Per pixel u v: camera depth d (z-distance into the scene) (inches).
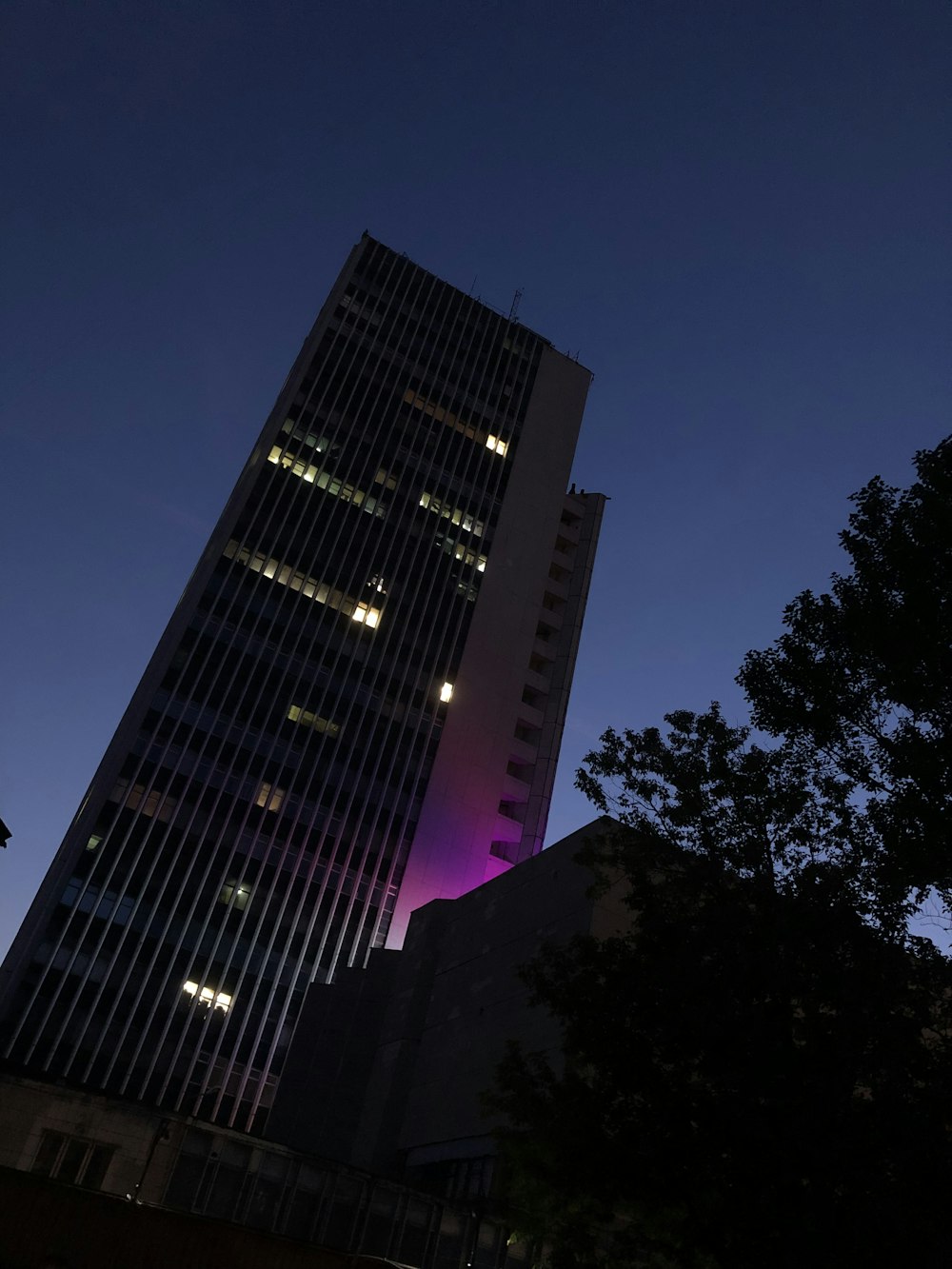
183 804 3580.2
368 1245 1536.7
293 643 4146.2
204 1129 1525.6
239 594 4156.0
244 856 3575.3
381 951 2573.8
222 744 3774.6
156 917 3319.4
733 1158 662.5
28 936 3277.6
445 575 4677.7
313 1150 2234.3
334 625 4276.6
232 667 3964.1
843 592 787.4
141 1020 3125.0
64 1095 1456.7
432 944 2324.1
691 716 882.8
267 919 3491.6
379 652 4298.7
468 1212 1622.8
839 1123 610.5
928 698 698.2
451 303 5644.7
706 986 705.6
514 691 4522.6
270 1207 1512.1
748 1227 655.8
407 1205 1600.6
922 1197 583.8
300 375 4928.6
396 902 3737.7
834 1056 642.2
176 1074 3085.6
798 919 688.4
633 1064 743.7
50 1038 2982.3
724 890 774.5
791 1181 628.7
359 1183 1594.5
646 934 788.0
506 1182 836.6
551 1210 780.0
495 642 4613.7
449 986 2162.9
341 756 3969.0
